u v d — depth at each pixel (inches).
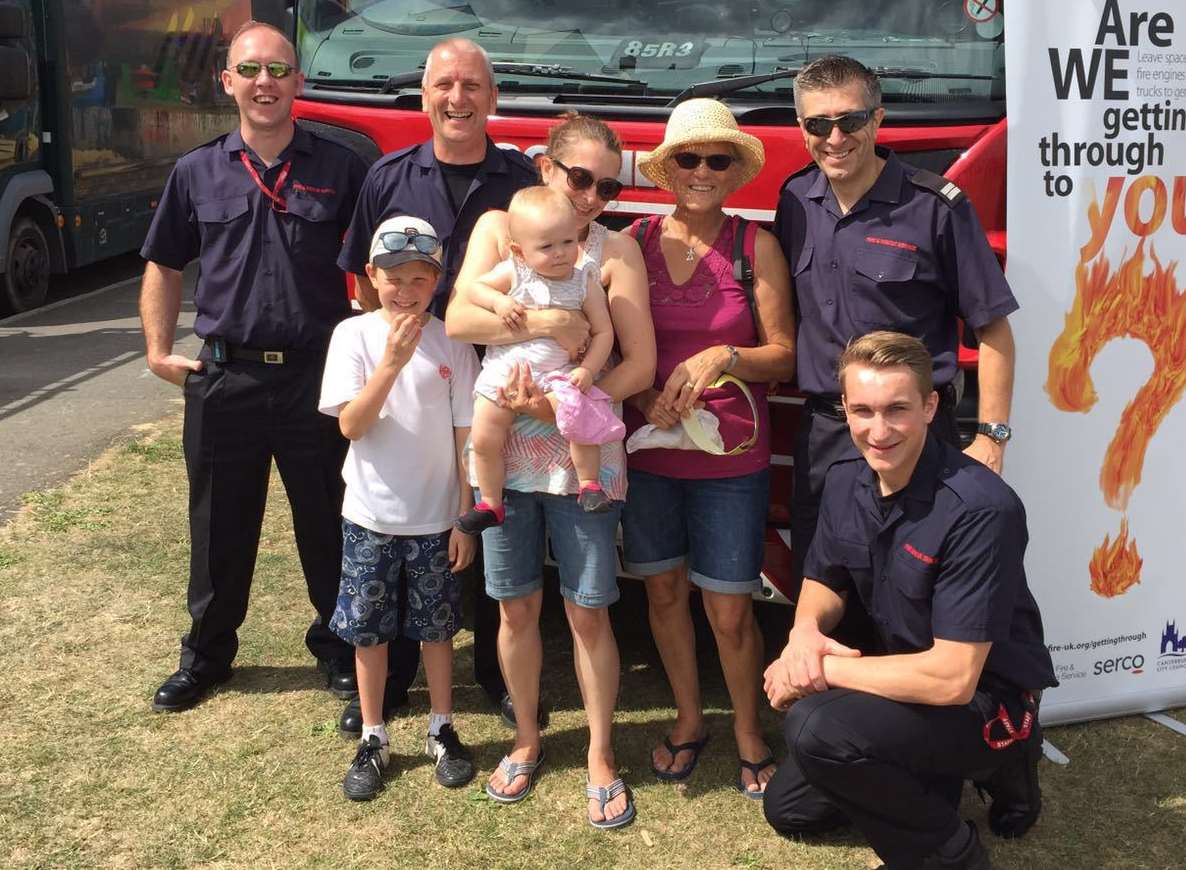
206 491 145.3
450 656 135.6
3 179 355.9
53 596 176.7
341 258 139.9
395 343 121.8
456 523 129.6
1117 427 139.9
